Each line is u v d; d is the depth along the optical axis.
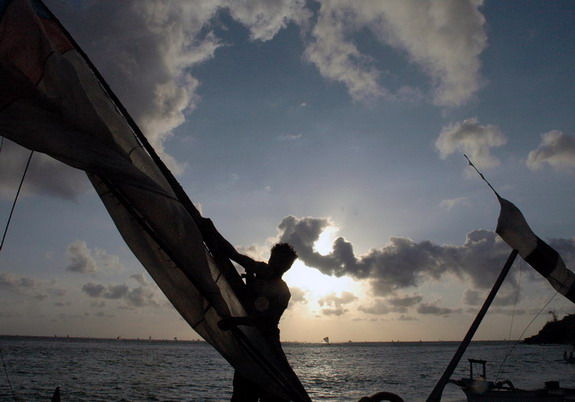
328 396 39.16
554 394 19.61
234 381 5.49
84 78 4.56
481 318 5.53
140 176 3.92
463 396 38.16
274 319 4.88
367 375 65.19
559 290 5.80
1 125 3.45
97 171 3.74
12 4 3.60
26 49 3.60
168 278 4.47
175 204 4.07
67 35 4.61
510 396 20.50
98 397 34.59
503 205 5.78
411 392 42.09
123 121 4.70
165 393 37.94
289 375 4.95
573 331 94.06
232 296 4.79
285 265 5.08
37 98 3.55
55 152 3.58
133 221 4.36
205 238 4.82
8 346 152.50
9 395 34.12
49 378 47.97
